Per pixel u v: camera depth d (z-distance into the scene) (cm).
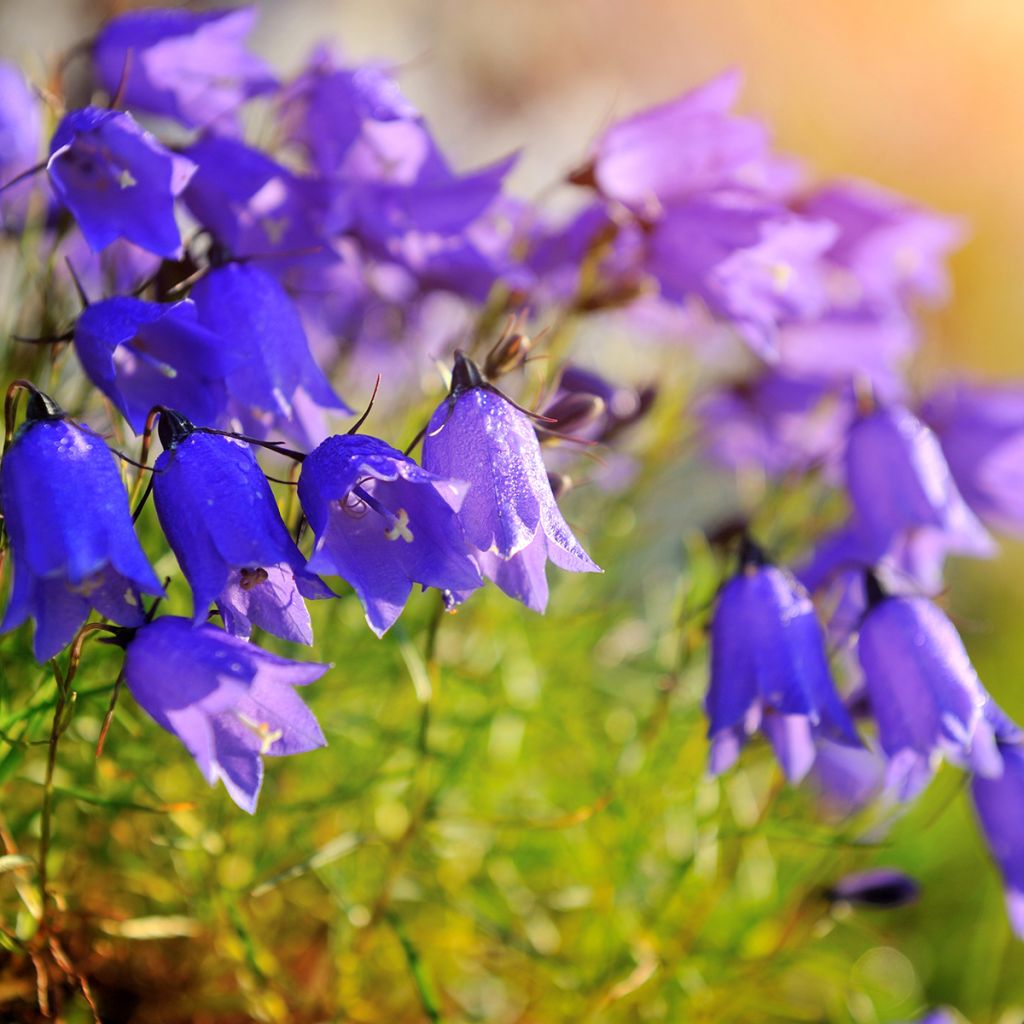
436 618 29
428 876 31
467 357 26
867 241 33
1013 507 33
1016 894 29
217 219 28
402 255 30
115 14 31
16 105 29
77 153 28
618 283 31
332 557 25
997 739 29
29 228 30
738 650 28
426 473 25
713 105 31
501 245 31
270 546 25
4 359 29
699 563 32
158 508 25
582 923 32
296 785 31
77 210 27
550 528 26
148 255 30
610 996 30
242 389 27
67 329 28
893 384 34
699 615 30
